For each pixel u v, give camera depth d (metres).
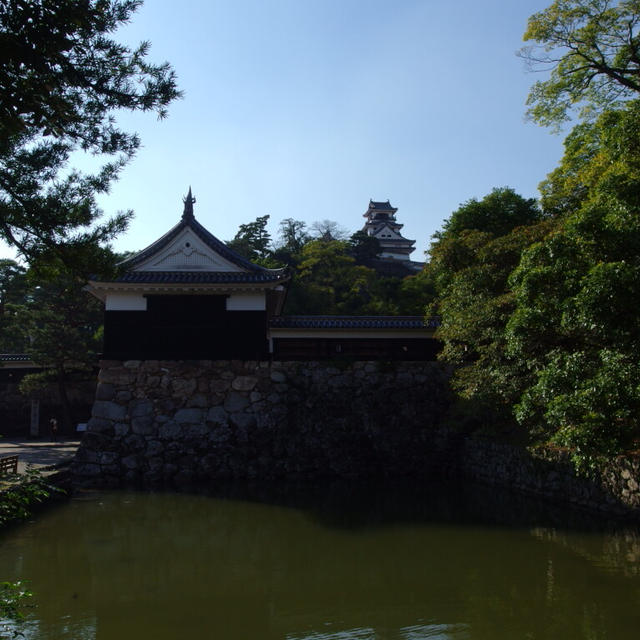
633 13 16.45
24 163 6.33
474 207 27.50
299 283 50.84
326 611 8.79
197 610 8.93
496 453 19.28
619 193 10.02
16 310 30.28
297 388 22.42
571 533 12.62
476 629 7.89
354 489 19.22
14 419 33.41
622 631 7.61
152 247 23.78
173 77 6.06
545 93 18.91
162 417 21.56
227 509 16.30
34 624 8.40
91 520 15.08
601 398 9.54
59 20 5.12
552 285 10.44
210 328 22.69
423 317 24.33
